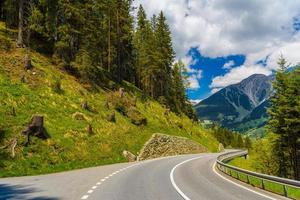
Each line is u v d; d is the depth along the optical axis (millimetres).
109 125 46750
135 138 49531
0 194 14008
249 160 66312
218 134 199250
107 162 36312
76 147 34219
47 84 44469
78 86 51531
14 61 44906
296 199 13531
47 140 31250
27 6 53938
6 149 26359
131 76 87750
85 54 54281
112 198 13078
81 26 57531
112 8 73688
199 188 16828
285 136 53000
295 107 50656
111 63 76438
